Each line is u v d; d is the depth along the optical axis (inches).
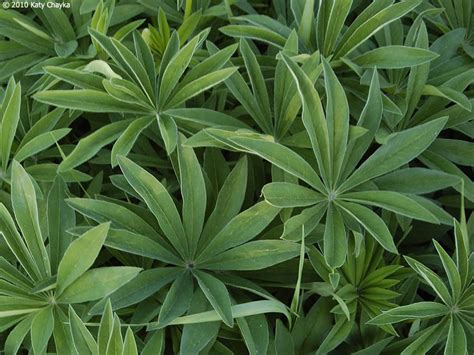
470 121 19.2
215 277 16.8
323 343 16.5
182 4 21.1
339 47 19.0
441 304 16.4
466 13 20.7
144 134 19.0
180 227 16.9
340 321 16.9
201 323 16.3
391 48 18.6
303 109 16.3
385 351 17.1
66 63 20.0
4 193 18.3
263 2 22.3
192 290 16.7
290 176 17.6
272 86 19.8
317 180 16.8
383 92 19.5
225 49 18.1
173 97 18.1
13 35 20.2
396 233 19.0
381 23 18.3
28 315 16.5
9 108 17.9
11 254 17.5
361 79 18.5
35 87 19.6
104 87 18.2
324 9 19.1
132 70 17.8
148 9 21.0
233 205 17.3
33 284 16.6
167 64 18.5
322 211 16.8
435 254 18.6
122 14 20.5
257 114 18.1
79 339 15.8
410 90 18.8
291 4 19.6
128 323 17.4
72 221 17.2
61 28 20.7
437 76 19.9
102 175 18.8
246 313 15.9
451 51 20.1
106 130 17.9
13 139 18.8
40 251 16.6
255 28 19.0
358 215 16.6
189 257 17.0
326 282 17.1
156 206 16.6
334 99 16.8
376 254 17.8
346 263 17.4
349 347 17.7
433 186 17.3
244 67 20.0
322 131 16.7
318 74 17.8
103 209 16.5
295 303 16.5
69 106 17.6
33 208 16.5
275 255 16.6
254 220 16.9
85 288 16.1
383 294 17.1
